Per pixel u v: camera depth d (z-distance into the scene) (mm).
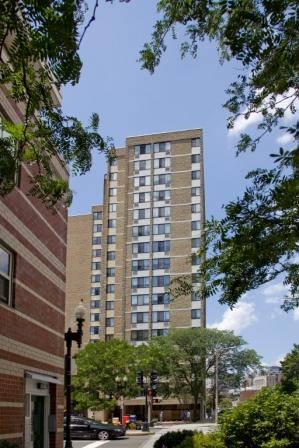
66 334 17812
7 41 7113
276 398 12125
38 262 15539
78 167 7711
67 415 17500
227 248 7742
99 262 105875
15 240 13695
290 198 6734
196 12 7039
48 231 16625
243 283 8102
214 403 81562
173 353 76625
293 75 7207
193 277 8977
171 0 7055
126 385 58125
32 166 14828
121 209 104000
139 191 99688
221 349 77438
